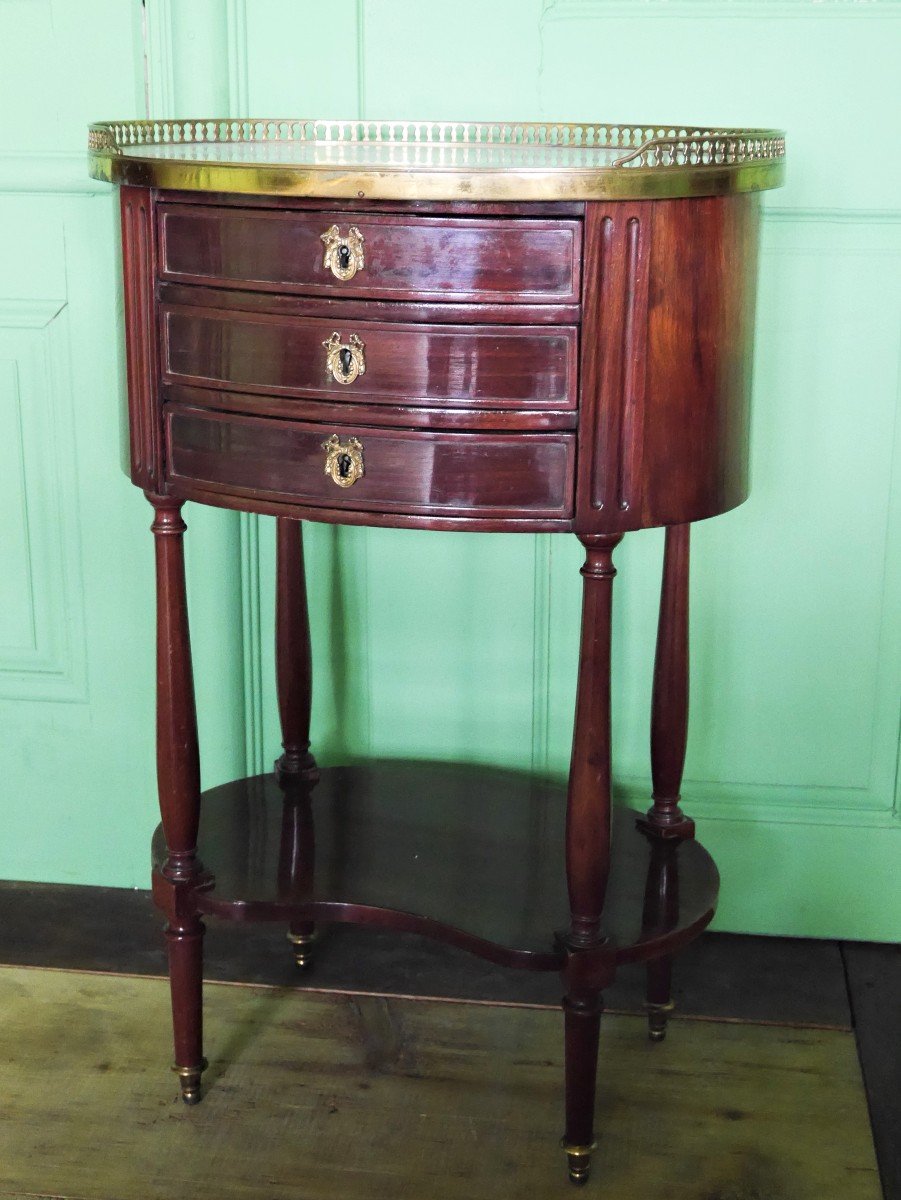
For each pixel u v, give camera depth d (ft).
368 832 5.75
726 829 6.51
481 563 6.32
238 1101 5.38
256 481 4.55
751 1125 5.29
